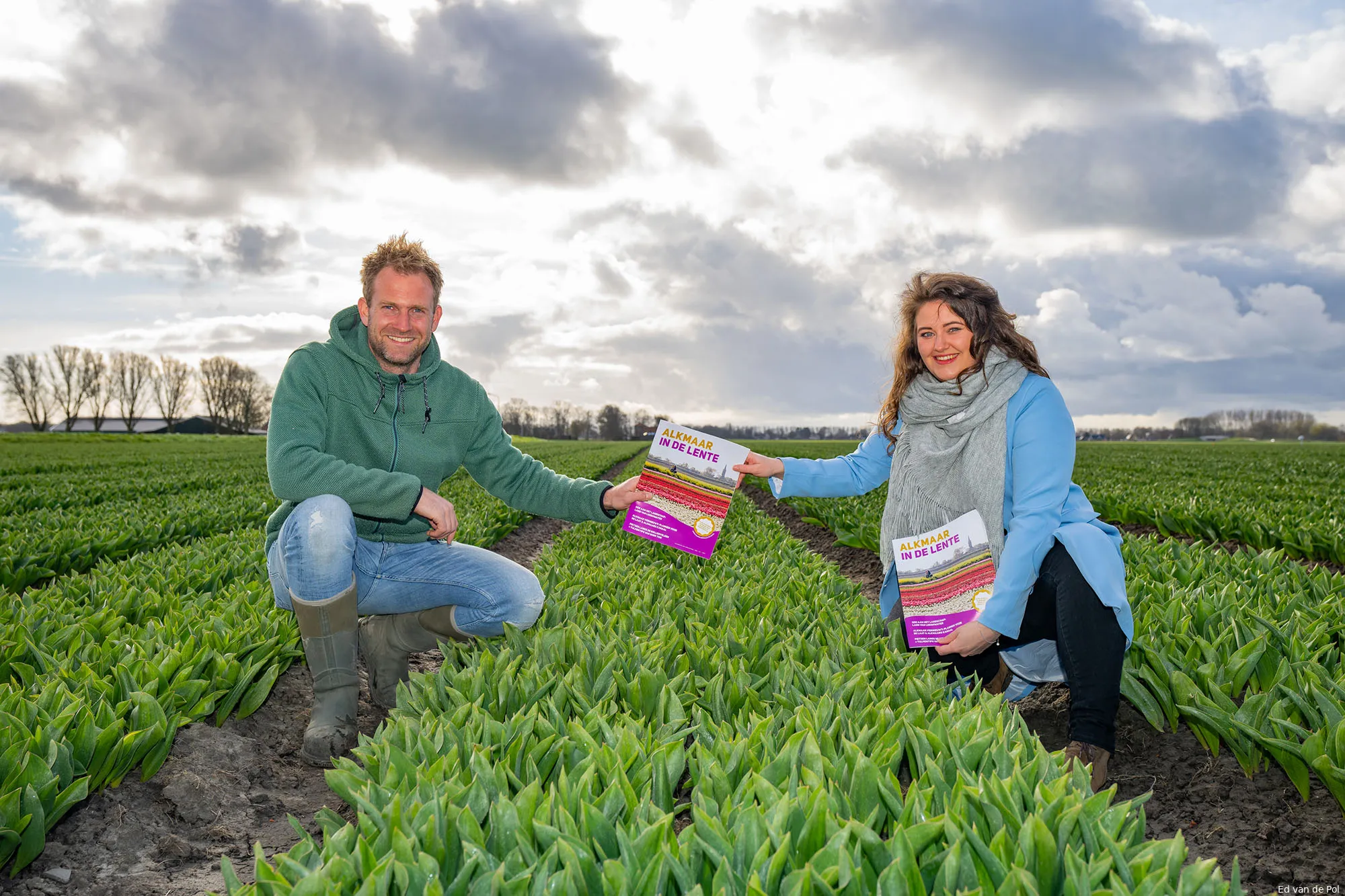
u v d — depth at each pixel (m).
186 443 61.03
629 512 3.75
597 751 2.11
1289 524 8.28
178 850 2.60
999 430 3.19
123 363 92.81
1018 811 1.77
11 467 24.89
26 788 2.33
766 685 2.91
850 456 4.06
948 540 3.10
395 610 3.78
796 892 1.48
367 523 3.67
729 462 3.74
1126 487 14.43
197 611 4.11
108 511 10.04
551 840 1.69
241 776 3.12
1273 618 3.80
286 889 1.55
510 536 11.09
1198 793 2.85
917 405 3.44
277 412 3.42
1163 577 4.96
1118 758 3.21
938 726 2.29
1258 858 2.45
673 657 3.29
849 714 2.48
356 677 3.31
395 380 3.63
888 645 3.47
